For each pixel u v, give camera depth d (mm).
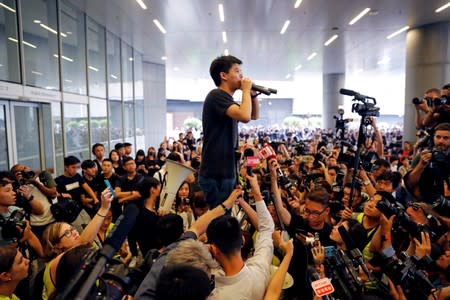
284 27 8656
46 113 5637
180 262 1204
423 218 2111
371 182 3244
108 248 946
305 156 5844
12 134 4750
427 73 8742
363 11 7449
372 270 1921
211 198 1834
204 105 1808
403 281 1694
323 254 1688
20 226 2428
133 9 7074
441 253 1862
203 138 1829
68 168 4230
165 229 2219
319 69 16609
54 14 5980
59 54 6094
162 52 11922
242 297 1404
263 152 2285
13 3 4707
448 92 2984
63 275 1454
